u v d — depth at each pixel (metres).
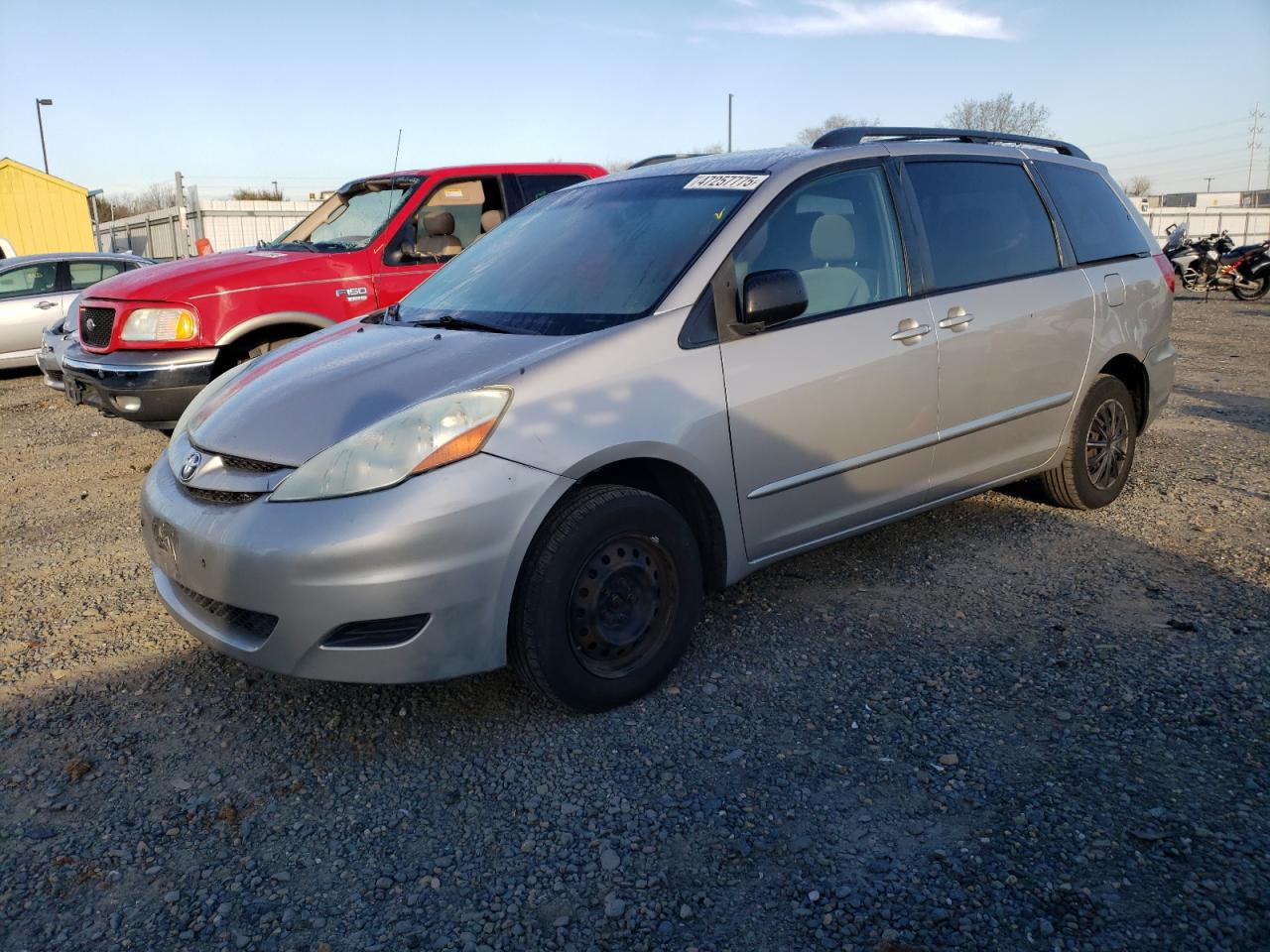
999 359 4.15
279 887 2.41
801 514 3.57
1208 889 2.23
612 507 2.99
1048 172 4.70
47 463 7.11
